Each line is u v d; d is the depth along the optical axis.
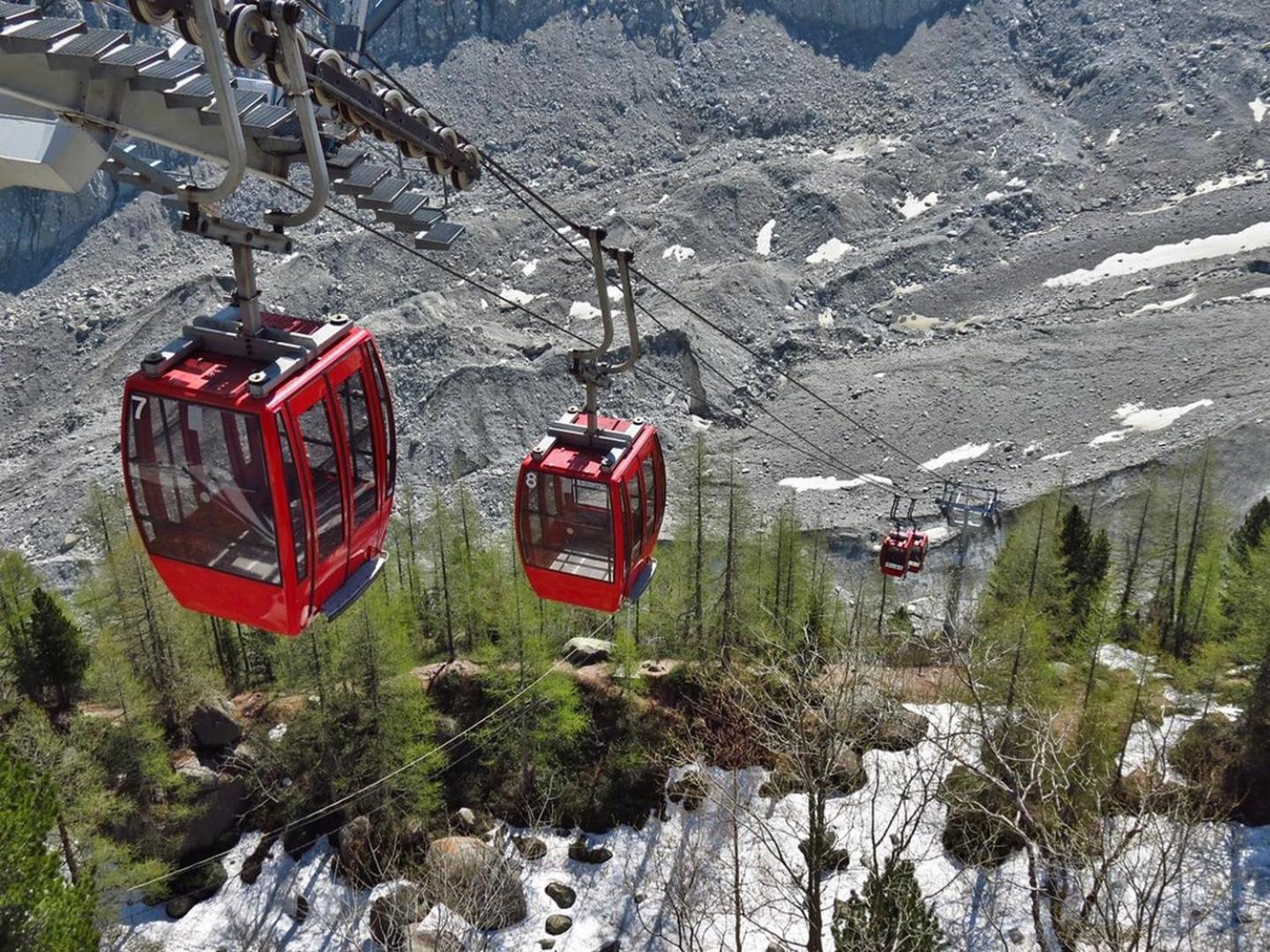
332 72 14.04
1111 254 120.75
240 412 13.14
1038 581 58.62
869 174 138.50
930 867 45.47
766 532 62.12
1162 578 64.94
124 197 144.38
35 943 24.64
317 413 14.00
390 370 109.25
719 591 55.91
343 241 129.88
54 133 11.65
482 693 55.47
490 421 103.88
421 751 48.56
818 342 116.19
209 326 13.95
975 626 51.41
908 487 91.06
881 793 48.00
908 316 120.38
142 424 13.67
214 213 12.70
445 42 161.00
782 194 137.62
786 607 55.59
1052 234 127.00
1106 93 143.12
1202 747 49.53
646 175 147.25
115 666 46.22
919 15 158.25
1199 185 128.62
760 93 154.50
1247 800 47.72
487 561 58.34
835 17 159.62
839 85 154.75
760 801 48.12
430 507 78.19
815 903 30.47
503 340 113.00
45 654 48.66
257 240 13.18
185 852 48.47
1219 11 145.50
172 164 135.38
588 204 140.62
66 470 102.25
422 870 45.88
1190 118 136.38
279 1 11.61
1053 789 28.61
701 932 43.41
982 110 146.00
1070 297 116.06
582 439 22.20
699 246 131.25
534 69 157.25
